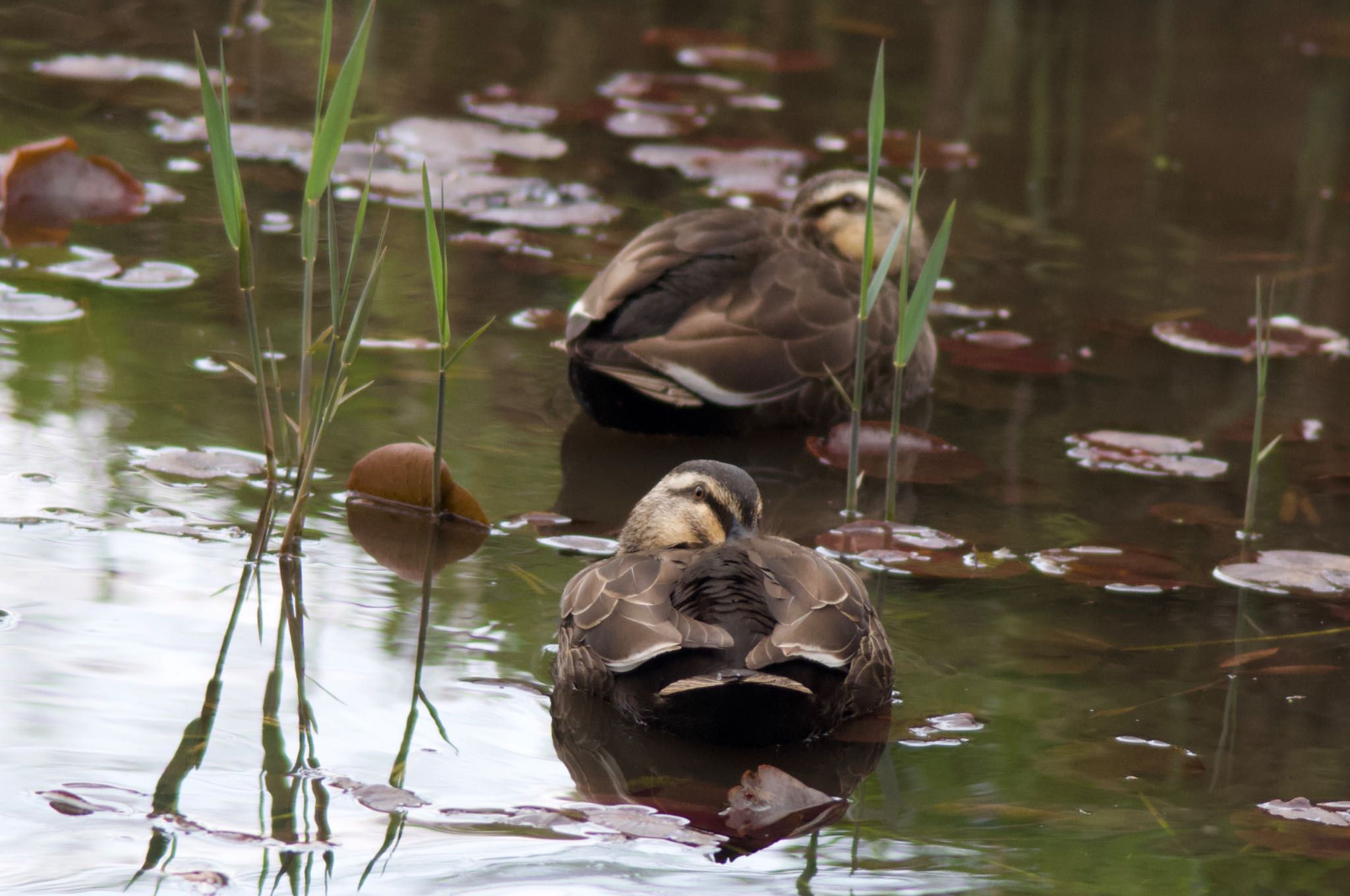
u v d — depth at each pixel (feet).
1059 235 58.39
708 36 80.38
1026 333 49.65
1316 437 42.96
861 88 74.23
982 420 43.86
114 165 51.72
